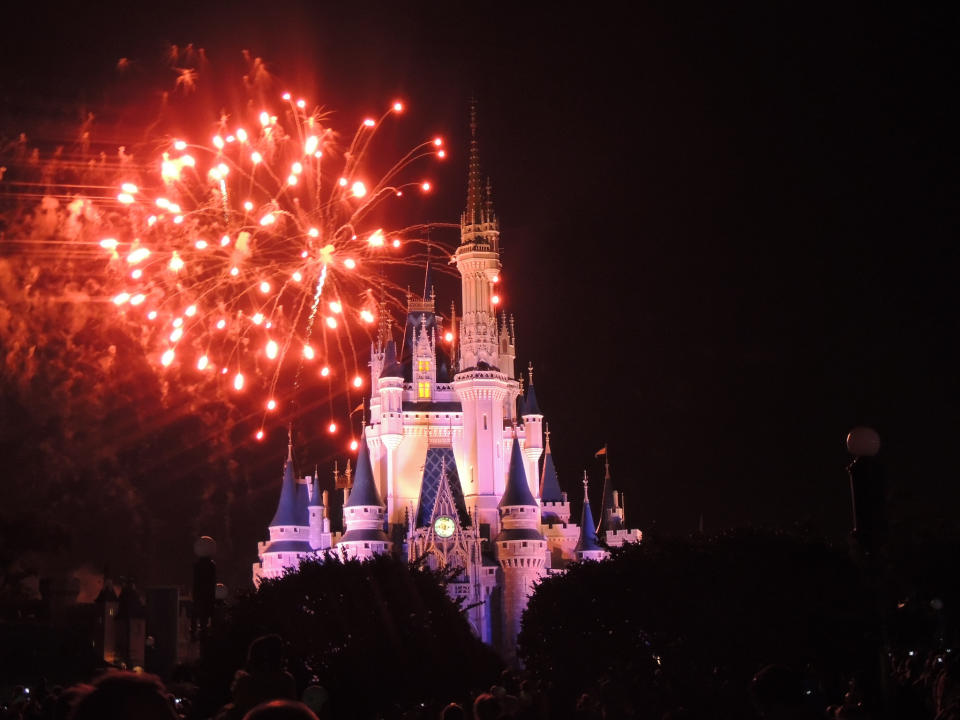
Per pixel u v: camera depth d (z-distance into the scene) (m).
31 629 92.62
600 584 84.25
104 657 117.38
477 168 195.25
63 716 19.47
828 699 60.81
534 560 173.12
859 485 30.17
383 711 71.19
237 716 20.50
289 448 185.00
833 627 74.25
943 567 77.94
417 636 76.12
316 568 80.88
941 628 62.56
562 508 188.75
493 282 192.38
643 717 59.25
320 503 182.25
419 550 171.25
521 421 193.00
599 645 80.88
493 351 189.12
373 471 185.50
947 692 20.75
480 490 181.88
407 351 193.50
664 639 78.56
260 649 21.06
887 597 32.16
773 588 76.50
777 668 16.36
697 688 64.38
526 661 93.50
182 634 125.56
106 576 123.00
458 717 26.20
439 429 185.12
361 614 76.69
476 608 170.00
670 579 80.06
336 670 71.00
